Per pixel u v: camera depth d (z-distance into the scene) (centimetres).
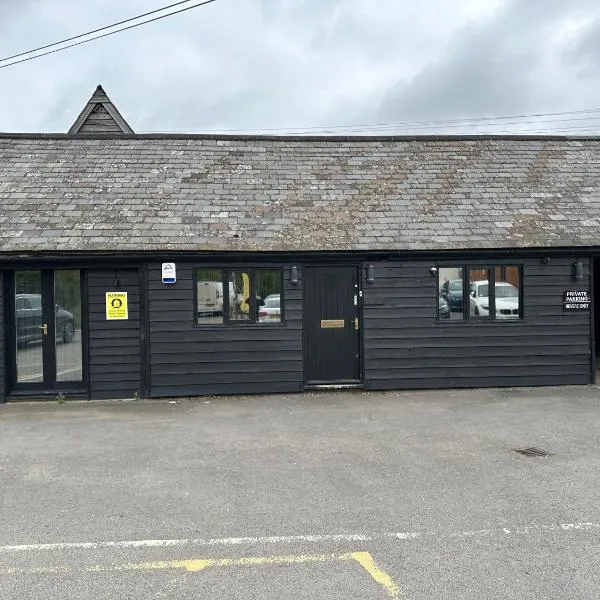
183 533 481
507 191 1212
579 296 1122
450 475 618
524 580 400
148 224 1077
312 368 1097
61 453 718
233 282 1078
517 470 632
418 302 1101
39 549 455
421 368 1102
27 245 1016
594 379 1135
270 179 1217
